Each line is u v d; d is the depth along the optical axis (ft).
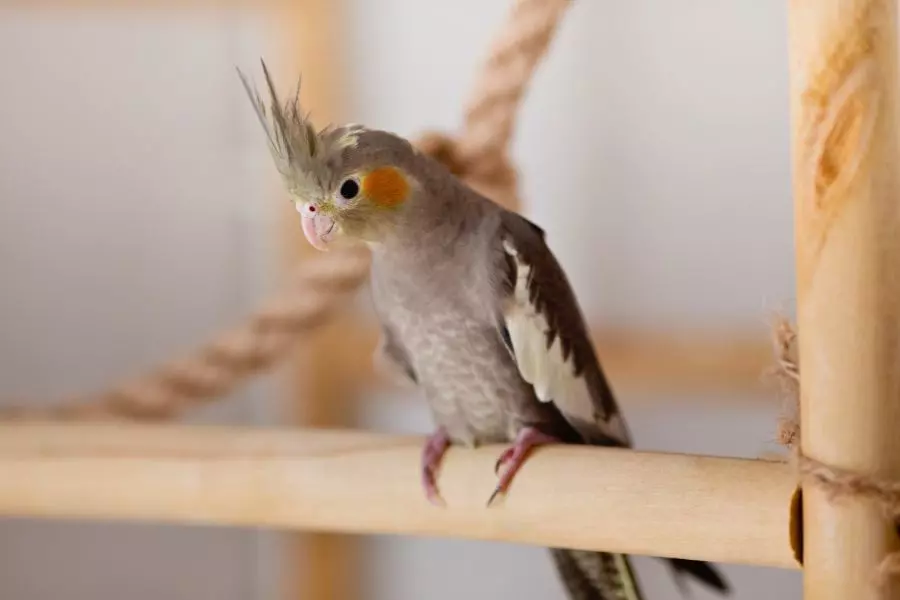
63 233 2.96
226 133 2.94
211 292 2.95
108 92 2.94
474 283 2.40
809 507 2.11
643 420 2.86
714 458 2.22
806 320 2.10
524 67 2.49
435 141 2.51
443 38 2.89
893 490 2.08
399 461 2.34
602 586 2.54
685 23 2.83
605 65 2.86
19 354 2.97
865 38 2.06
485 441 2.47
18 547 3.00
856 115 2.06
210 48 2.93
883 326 2.07
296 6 2.88
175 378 2.67
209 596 3.01
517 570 2.94
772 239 2.82
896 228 2.07
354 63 2.90
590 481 2.25
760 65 2.82
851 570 2.09
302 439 2.38
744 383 2.83
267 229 2.93
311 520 2.36
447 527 2.32
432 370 2.46
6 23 2.93
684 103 2.84
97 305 2.97
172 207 2.95
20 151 2.95
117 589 3.01
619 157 2.86
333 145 2.34
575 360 2.42
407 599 2.97
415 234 2.39
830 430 2.09
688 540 2.20
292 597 2.98
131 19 2.93
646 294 2.86
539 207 2.89
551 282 2.42
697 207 2.85
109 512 2.42
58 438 2.44
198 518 2.40
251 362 2.67
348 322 2.92
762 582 2.86
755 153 2.83
